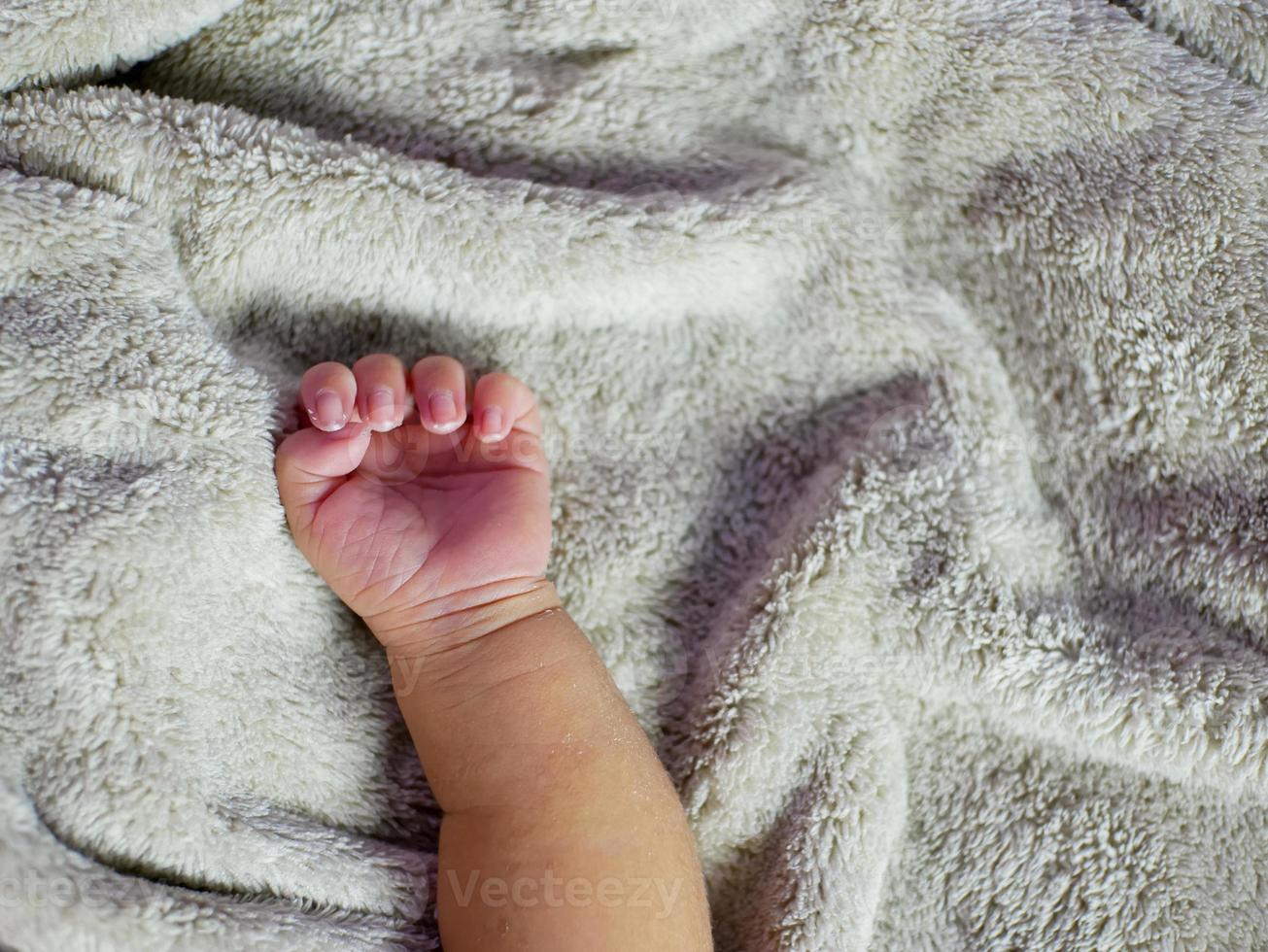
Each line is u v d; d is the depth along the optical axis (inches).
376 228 10.5
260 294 10.7
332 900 9.8
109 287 10.0
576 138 11.1
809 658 10.6
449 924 9.6
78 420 9.7
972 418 11.1
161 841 9.4
